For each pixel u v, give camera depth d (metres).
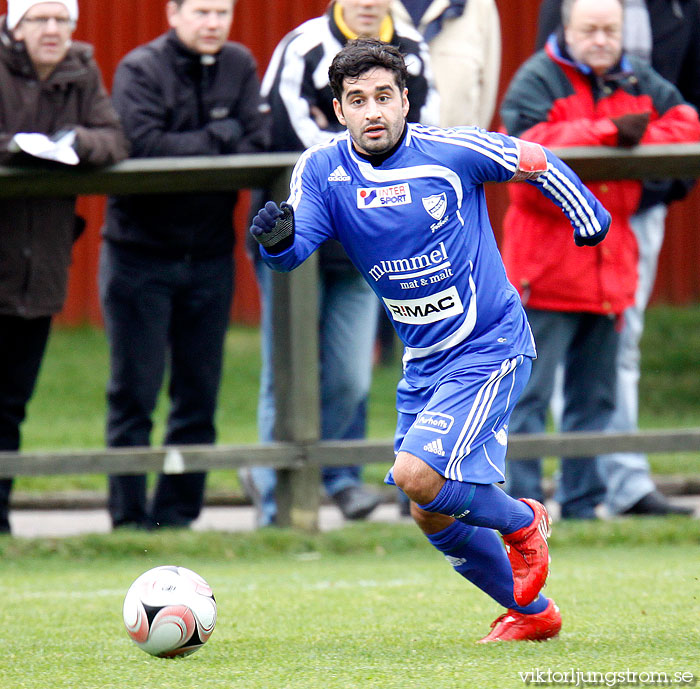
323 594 18.98
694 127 25.75
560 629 14.72
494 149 14.05
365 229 14.08
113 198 24.72
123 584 20.53
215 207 24.92
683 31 27.64
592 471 26.41
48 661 13.62
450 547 14.49
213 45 24.69
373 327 26.89
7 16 23.41
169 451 24.38
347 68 13.63
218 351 25.72
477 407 13.71
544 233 25.00
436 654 13.52
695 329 55.97
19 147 22.59
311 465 25.06
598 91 25.23
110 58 54.34
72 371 50.53
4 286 23.78
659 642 13.97
